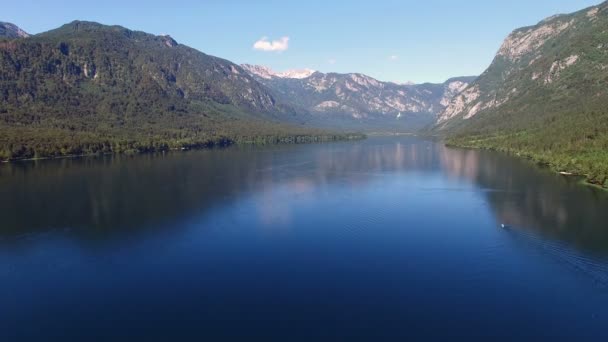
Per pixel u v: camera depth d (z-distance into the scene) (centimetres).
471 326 5244
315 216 10250
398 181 15038
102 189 13662
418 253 7612
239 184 14662
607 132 17562
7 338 5241
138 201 11950
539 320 5338
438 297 5956
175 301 6053
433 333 5119
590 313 5466
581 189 12456
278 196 12631
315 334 5153
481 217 9762
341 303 5866
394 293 6112
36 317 5700
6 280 6838
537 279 6412
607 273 6606
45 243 8525
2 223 9862
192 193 13062
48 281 6781
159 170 18000
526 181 14025
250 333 5209
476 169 17288
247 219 10062
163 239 8688
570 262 6988
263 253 7806
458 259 7262
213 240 8569
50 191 13338
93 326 5456
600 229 8588
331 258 7488
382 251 7769
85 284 6656
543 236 8281
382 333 5147
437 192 12794
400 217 10000
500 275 6600
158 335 5219
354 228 9212
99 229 9381
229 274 6906
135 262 7494
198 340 5097
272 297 6094
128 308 5884
